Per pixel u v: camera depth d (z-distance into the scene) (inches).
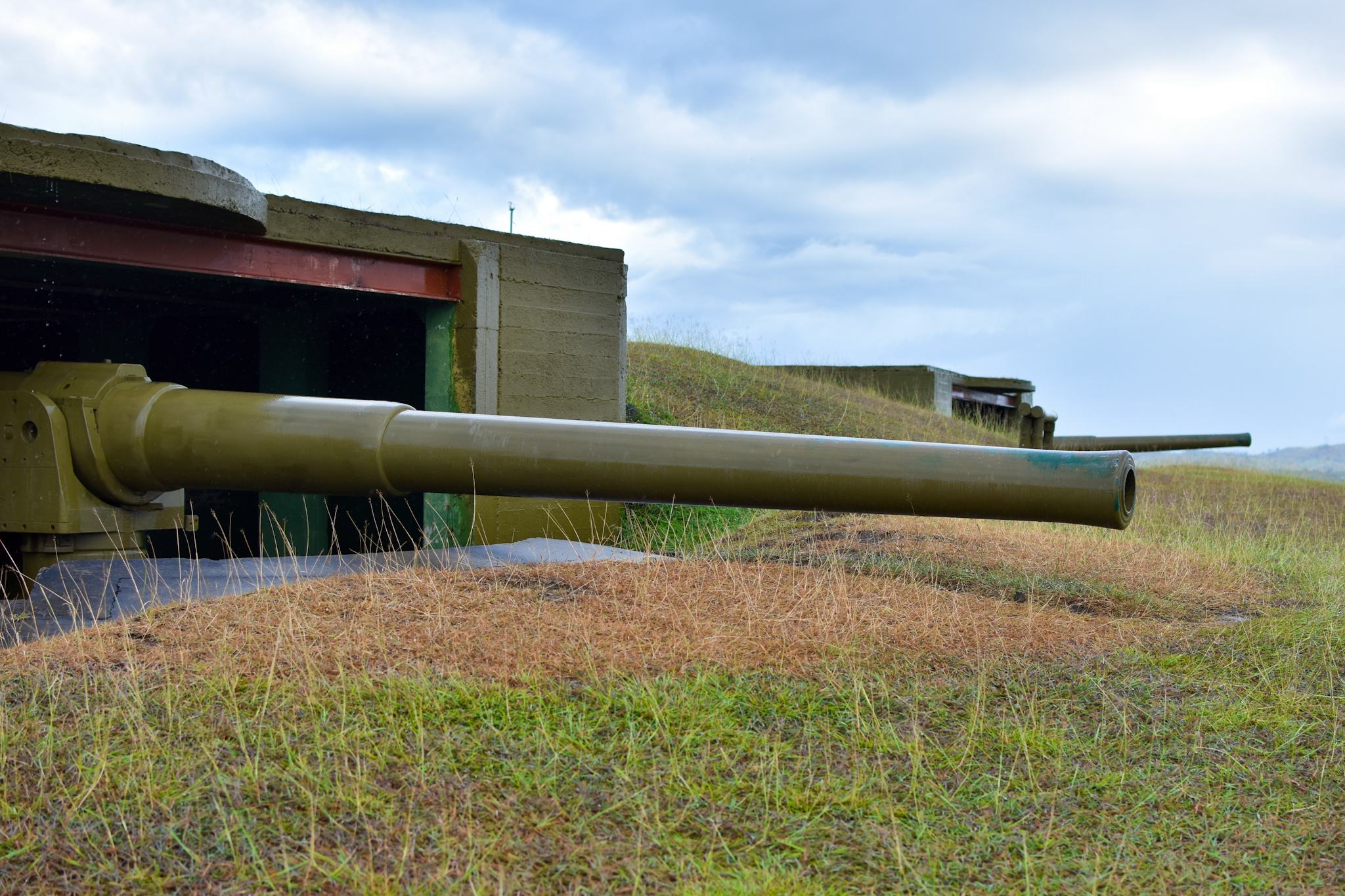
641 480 217.3
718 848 147.7
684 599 266.8
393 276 411.2
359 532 534.9
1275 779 180.2
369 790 157.6
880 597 282.2
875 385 995.9
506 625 237.8
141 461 270.7
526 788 161.2
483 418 238.1
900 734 190.2
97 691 192.1
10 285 441.1
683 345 807.1
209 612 241.8
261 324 507.5
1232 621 301.4
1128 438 949.8
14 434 277.6
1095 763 183.3
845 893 137.9
